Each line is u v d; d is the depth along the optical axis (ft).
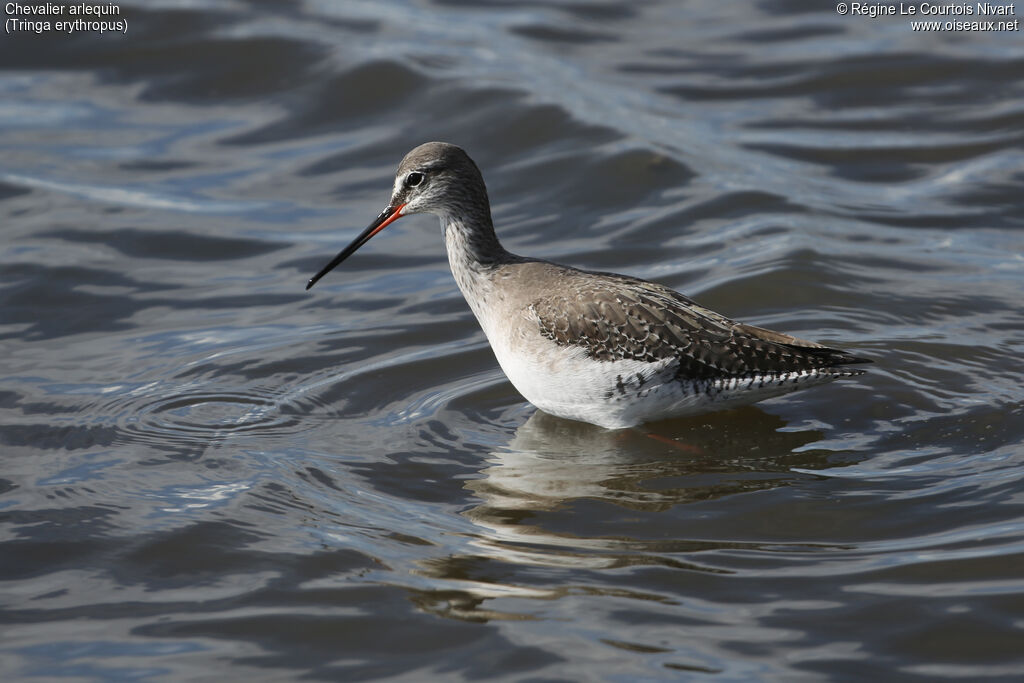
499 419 43.75
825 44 77.82
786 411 43.57
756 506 36.99
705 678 28.99
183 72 73.92
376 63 72.18
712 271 54.39
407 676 29.71
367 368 47.50
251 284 55.47
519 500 37.93
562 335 41.39
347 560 34.73
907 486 37.68
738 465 39.88
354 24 78.59
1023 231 57.57
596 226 59.62
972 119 68.69
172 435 42.39
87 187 63.62
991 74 72.84
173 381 46.44
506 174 64.39
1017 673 28.78
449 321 51.78
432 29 78.64
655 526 36.06
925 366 45.60
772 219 59.00
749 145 67.05
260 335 50.55
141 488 38.91
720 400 41.55
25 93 72.49
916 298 51.16
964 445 40.09
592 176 63.46
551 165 64.59
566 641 30.63
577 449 41.45
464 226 44.96
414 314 52.60
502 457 40.86
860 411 43.06
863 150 66.39
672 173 63.31
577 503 37.65
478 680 29.37
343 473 39.73
